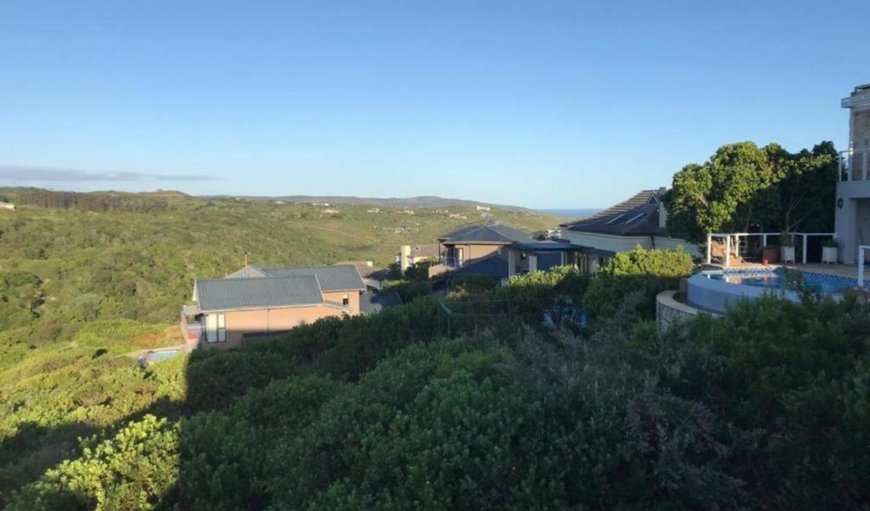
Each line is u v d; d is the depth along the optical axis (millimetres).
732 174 14180
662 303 9109
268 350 14258
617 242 21281
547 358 4508
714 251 14852
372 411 4293
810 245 14219
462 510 3434
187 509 4898
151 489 4887
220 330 33125
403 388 4703
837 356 3807
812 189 14008
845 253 13477
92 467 4832
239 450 5277
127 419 10531
